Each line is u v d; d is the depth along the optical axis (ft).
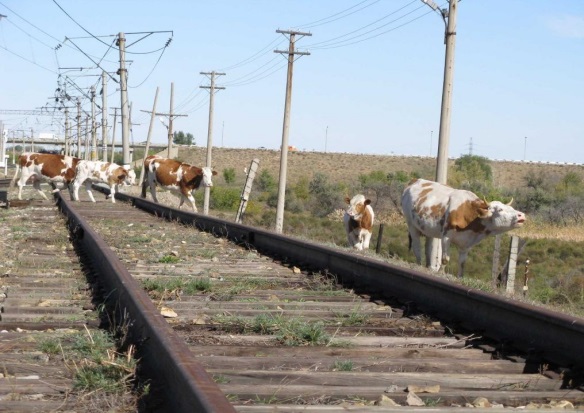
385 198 195.42
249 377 19.34
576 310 44.19
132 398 17.56
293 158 461.37
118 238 57.57
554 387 19.74
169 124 218.79
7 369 19.79
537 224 158.61
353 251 51.90
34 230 65.21
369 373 19.76
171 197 166.50
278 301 31.27
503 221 53.16
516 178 401.90
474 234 54.70
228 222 61.21
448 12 69.51
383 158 470.80
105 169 116.06
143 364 19.62
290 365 20.95
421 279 30.30
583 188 274.57
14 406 16.76
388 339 24.49
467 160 366.02
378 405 17.21
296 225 153.48
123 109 142.92
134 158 429.79
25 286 33.81
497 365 21.34
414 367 21.08
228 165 442.09
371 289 34.47
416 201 57.72
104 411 16.80
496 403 18.04
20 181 116.26
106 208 98.48
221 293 32.94
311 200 237.04
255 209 192.95
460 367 21.18
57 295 31.24
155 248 51.72
